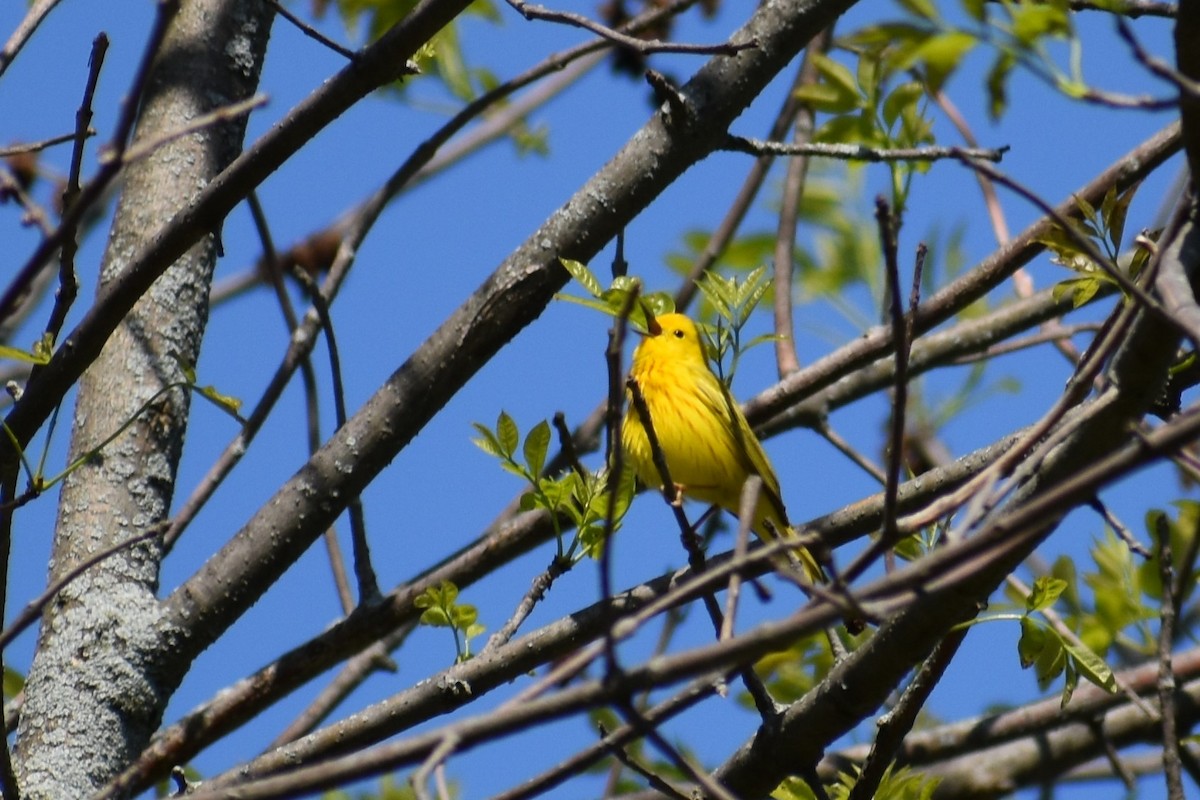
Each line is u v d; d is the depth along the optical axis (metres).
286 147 9.51
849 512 10.26
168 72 12.86
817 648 12.45
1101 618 11.97
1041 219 11.77
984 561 5.71
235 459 12.11
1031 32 7.03
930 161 11.57
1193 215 6.88
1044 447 6.79
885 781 10.03
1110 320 8.60
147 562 11.19
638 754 13.52
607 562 5.91
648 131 10.57
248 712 10.91
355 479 10.90
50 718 10.46
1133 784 12.16
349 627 11.02
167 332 11.98
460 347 10.75
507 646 9.86
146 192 12.33
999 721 12.94
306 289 12.65
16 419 9.23
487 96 13.00
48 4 9.30
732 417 10.12
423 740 5.59
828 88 12.20
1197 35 6.60
